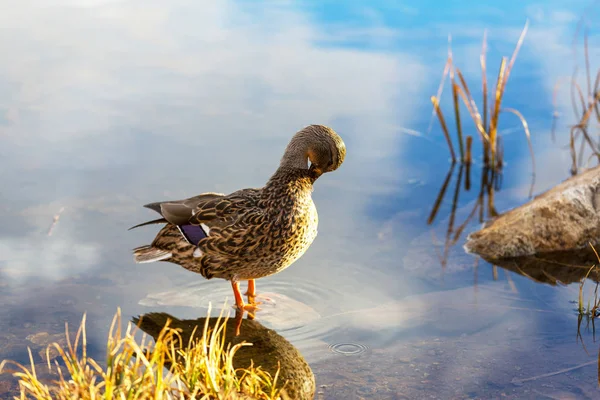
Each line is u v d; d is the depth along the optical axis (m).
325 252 6.22
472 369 4.48
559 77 9.69
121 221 6.43
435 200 7.32
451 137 8.69
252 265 5.18
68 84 9.09
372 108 8.85
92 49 10.16
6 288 5.38
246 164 7.43
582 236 6.34
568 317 5.17
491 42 10.55
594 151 8.38
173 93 9.01
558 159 8.27
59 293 5.34
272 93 9.11
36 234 6.18
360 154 8.09
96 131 8.05
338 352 4.71
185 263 5.34
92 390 3.60
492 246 6.32
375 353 4.69
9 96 8.66
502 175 7.97
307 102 8.88
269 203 5.10
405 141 8.36
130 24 11.16
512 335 4.91
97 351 4.63
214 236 5.11
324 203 7.12
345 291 5.58
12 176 7.07
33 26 10.84
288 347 4.77
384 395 4.20
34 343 4.70
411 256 6.18
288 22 11.46
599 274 5.94
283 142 7.91
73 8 11.75
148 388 3.66
